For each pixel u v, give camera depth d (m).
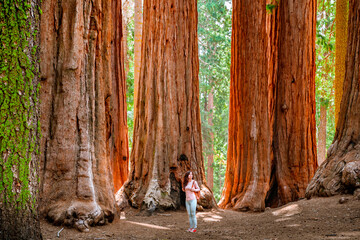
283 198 13.98
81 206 7.29
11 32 4.93
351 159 9.41
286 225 7.79
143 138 12.26
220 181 36.12
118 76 13.83
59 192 7.45
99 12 8.80
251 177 13.69
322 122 22.64
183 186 8.38
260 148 13.86
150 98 12.20
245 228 8.23
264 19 14.27
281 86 14.86
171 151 11.96
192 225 8.14
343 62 13.20
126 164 13.83
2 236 4.67
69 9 8.19
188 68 12.67
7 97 4.85
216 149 33.78
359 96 9.88
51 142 7.74
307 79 14.70
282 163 14.42
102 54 9.27
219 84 32.66
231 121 15.02
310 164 14.31
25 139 4.96
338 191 9.23
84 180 7.68
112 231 7.32
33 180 5.07
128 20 26.03
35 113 5.17
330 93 21.23
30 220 4.96
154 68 12.32
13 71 4.91
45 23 7.99
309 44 14.80
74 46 8.09
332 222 7.30
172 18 12.43
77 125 8.00
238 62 14.55
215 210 11.95
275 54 15.45
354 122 9.88
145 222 9.75
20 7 5.00
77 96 8.05
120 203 11.50
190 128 12.48
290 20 14.80
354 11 10.30
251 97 14.09
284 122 14.60
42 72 7.86
